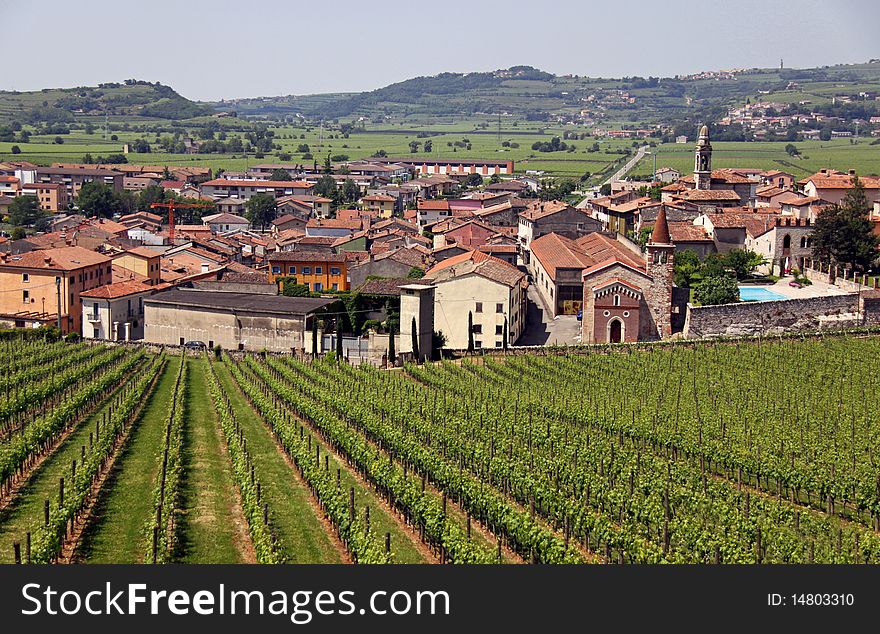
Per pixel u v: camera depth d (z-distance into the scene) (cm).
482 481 6300
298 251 17338
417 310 11006
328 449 7338
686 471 6300
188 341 12512
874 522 5716
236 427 7256
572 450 6712
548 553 4747
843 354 9975
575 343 11775
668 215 17075
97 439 6662
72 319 13488
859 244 13575
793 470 6153
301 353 11569
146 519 5394
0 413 7350
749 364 9750
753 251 14575
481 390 8831
